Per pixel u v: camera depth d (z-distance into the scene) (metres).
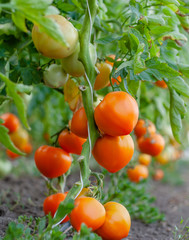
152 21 0.88
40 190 1.58
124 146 0.82
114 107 0.78
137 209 1.24
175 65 0.92
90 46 0.85
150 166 2.23
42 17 0.72
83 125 0.84
